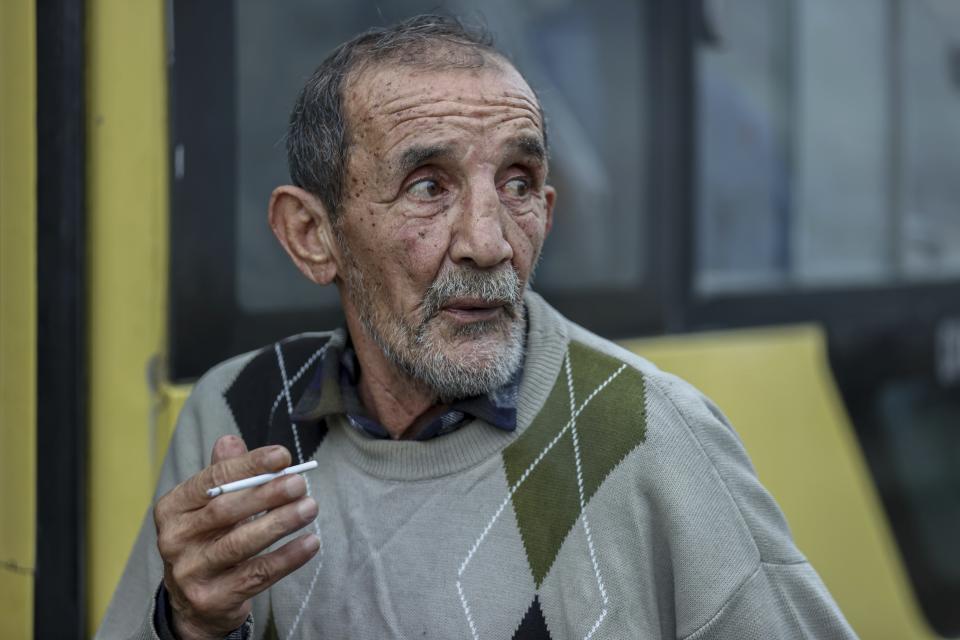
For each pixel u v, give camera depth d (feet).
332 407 4.19
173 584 3.67
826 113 8.90
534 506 3.88
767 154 8.63
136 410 5.83
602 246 7.88
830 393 8.90
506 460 3.95
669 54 8.13
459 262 3.89
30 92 5.52
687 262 8.26
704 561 3.72
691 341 8.21
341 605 4.02
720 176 8.41
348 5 6.69
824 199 8.95
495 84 3.89
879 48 9.16
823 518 8.69
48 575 5.65
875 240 9.29
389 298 4.00
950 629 9.84
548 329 4.21
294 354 4.69
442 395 4.03
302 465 3.58
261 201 6.35
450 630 3.82
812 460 8.68
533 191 4.08
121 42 5.72
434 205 3.91
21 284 5.60
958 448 9.89
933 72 9.50
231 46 6.16
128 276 5.79
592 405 3.97
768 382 8.48
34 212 5.56
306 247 4.34
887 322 9.33
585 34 7.75
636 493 3.83
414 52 3.92
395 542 3.97
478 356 3.91
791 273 8.79
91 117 5.64
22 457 5.64
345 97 3.99
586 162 7.79
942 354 9.71
